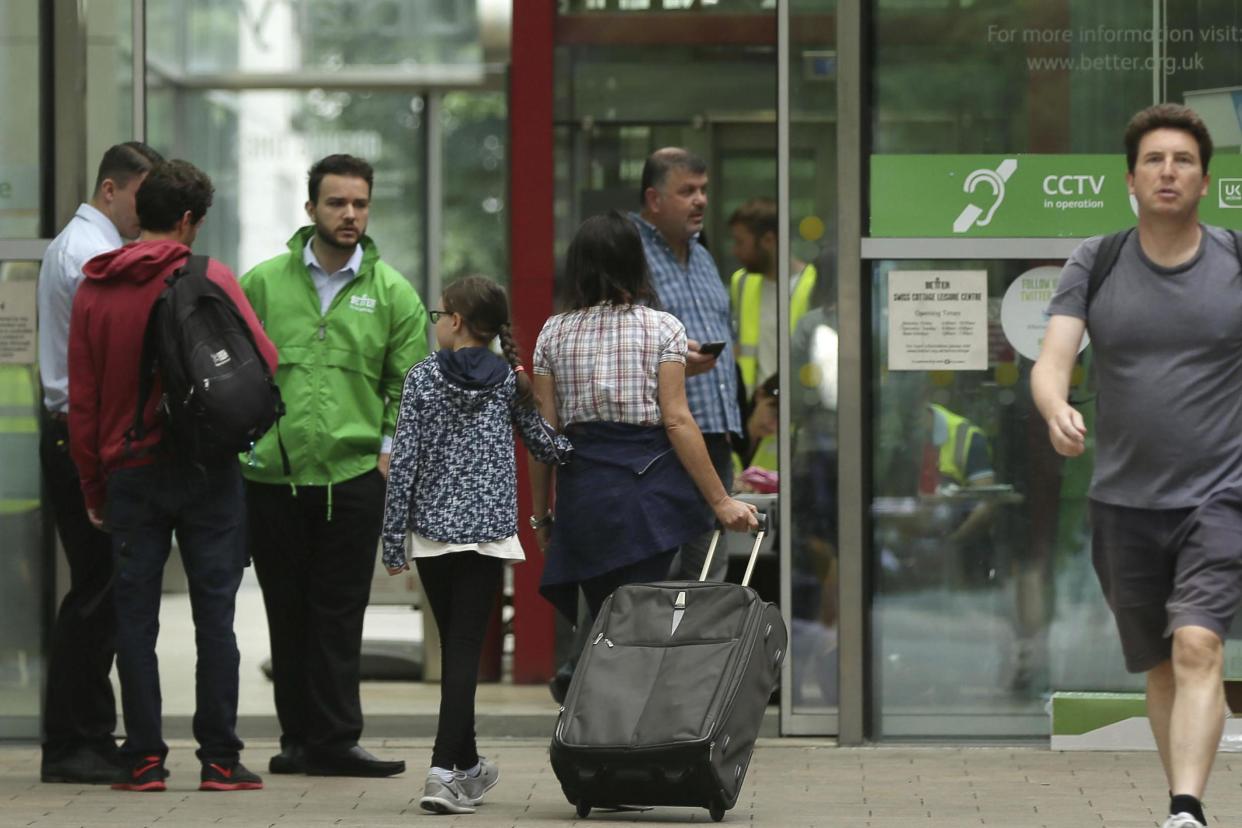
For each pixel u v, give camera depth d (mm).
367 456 24969
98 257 23094
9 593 27641
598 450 22406
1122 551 19031
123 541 23234
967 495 27344
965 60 27156
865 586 27219
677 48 34281
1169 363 18578
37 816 21969
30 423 27547
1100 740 26812
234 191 39281
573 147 34312
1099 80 27031
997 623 27344
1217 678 18172
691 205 25703
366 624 37812
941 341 27219
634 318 22500
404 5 38969
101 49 28078
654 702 20734
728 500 22281
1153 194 18453
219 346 22469
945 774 24969
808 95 27938
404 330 25188
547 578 22641
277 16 38938
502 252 39281
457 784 22328
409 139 39312
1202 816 17844
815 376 27906
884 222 27109
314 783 24422
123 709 23625
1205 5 26922
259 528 25016
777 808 22500
